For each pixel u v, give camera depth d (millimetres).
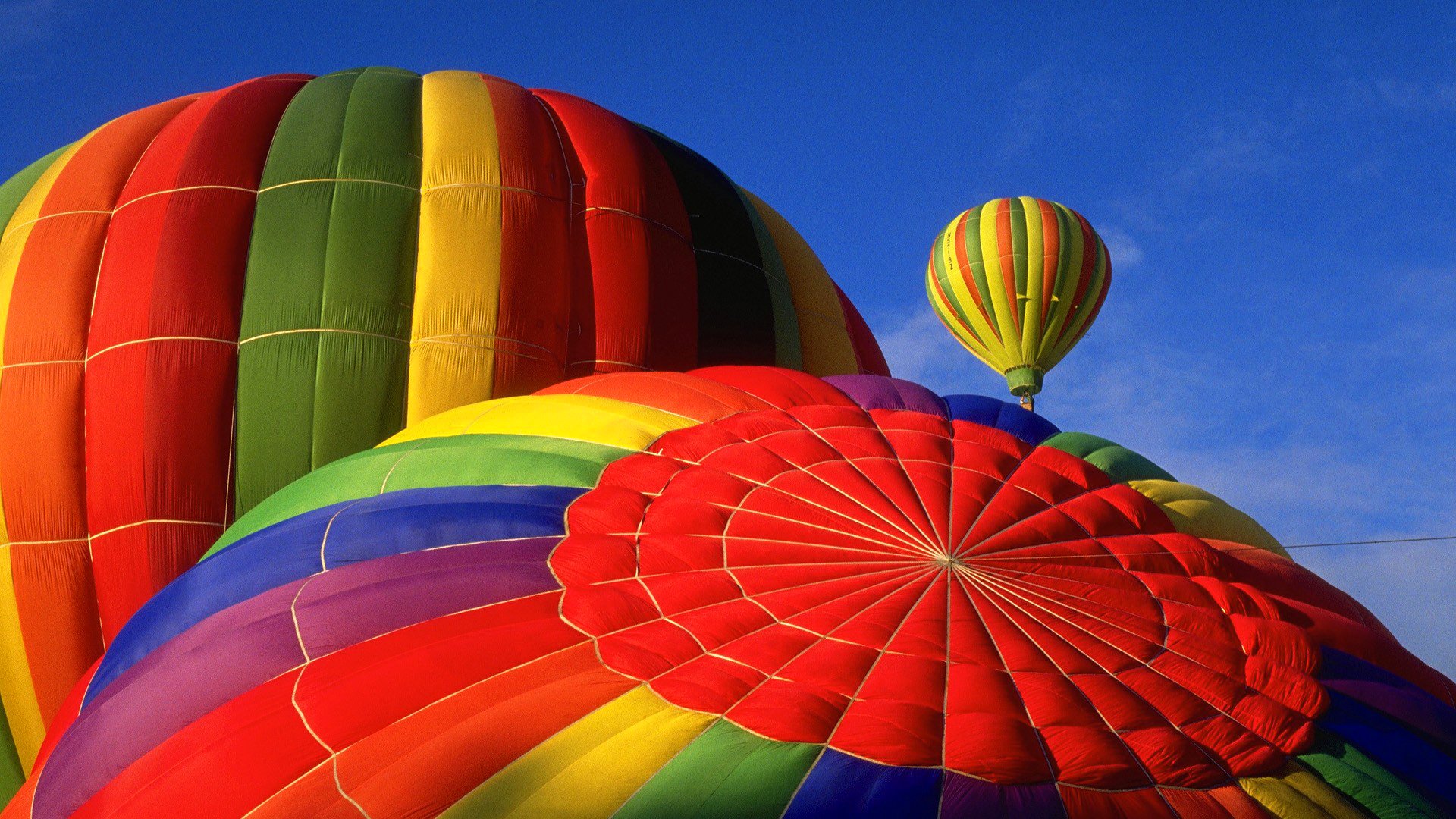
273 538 9492
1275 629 8492
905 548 8719
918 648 7684
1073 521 9344
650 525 9031
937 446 10070
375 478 10195
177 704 8172
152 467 12141
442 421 11273
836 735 7043
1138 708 7473
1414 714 8195
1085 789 6863
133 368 12398
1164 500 10227
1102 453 10734
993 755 6879
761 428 10250
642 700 7379
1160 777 7035
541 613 8180
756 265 15188
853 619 7988
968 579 8445
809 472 9539
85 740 8328
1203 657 8086
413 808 6852
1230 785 7125
